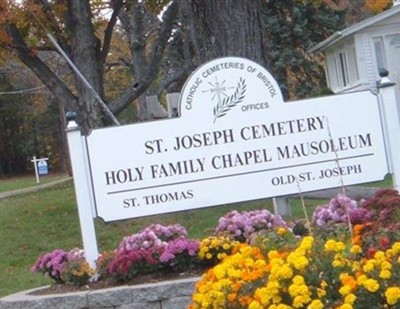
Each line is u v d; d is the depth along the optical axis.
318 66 31.69
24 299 7.86
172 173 8.30
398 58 26.83
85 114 18.69
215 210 15.94
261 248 6.50
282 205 10.49
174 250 7.92
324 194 15.45
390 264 5.36
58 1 18.44
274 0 30.41
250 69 8.38
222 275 5.83
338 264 5.49
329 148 8.39
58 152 53.81
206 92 8.36
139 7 23.53
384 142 8.45
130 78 34.84
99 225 15.49
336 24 30.95
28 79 46.00
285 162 8.38
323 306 5.25
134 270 7.97
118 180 8.28
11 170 56.38
